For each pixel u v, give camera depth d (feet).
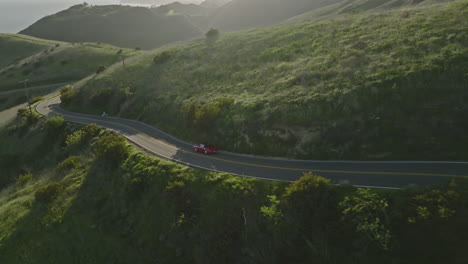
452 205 47.88
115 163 103.50
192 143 117.08
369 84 89.10
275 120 98.27
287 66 132.98
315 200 59.06
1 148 166.61
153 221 79.36
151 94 167.32
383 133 77.00
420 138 71.97
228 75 154.51
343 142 81.46
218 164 91.45
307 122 91.15
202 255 67.21
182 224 72.84
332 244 55.16
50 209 92.38
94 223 85.71
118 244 78.48
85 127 141.08
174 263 69.72
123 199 89.15
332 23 166.40
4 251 81.97
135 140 123.65
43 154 148.66
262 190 71.05
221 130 109.91
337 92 93.45
